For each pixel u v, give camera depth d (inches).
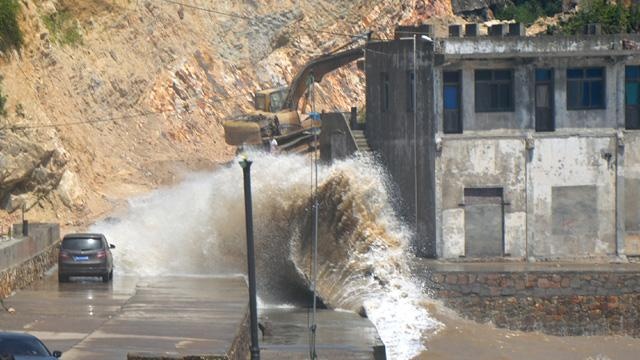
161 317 2770.7
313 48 7066.9
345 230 3782.0
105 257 3553.2
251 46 6806.1
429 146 3828.7
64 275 3535.9
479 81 3831.2
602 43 3873.0
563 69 3848.4
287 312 3526.1
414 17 7564.0
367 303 3523.6
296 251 3791.8
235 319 2748.5
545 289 3489.2
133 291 3351.4
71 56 5526.6
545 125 3870.6
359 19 7362.2
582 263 3782.0
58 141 4822.8
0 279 3105.3
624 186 3875.5
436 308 3484.3
